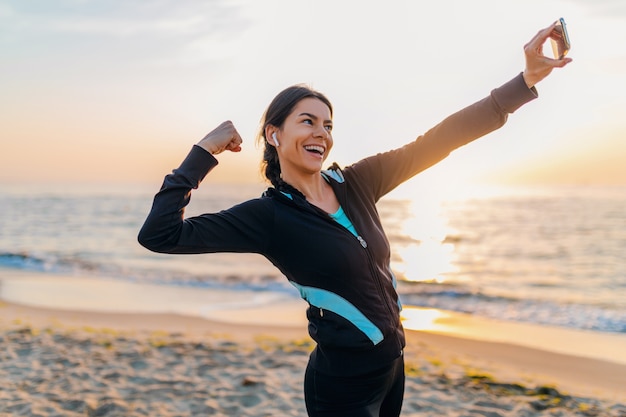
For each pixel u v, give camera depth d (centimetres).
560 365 714
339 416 192
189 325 932
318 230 185
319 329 189
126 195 9162
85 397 504
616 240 2825
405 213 5112
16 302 1166
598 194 8838
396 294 203
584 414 489
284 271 194
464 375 592
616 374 676
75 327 841
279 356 640
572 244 2720
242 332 869
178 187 177
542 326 1013
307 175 197
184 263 2097
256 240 187
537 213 4753
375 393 191
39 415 465
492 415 480
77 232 3422
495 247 2669
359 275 186
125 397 506
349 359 187
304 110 191
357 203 202
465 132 209
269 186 209
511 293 1431
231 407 486
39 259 2092
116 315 1021
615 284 1669
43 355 635
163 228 173
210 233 182
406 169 215
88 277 1639
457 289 1452
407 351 734
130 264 2033
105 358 624
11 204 6384
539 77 204
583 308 1223
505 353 770
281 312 1082
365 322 185
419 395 526
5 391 521
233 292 1355
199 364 605
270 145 205
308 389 200
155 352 652
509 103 207
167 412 475
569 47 198
